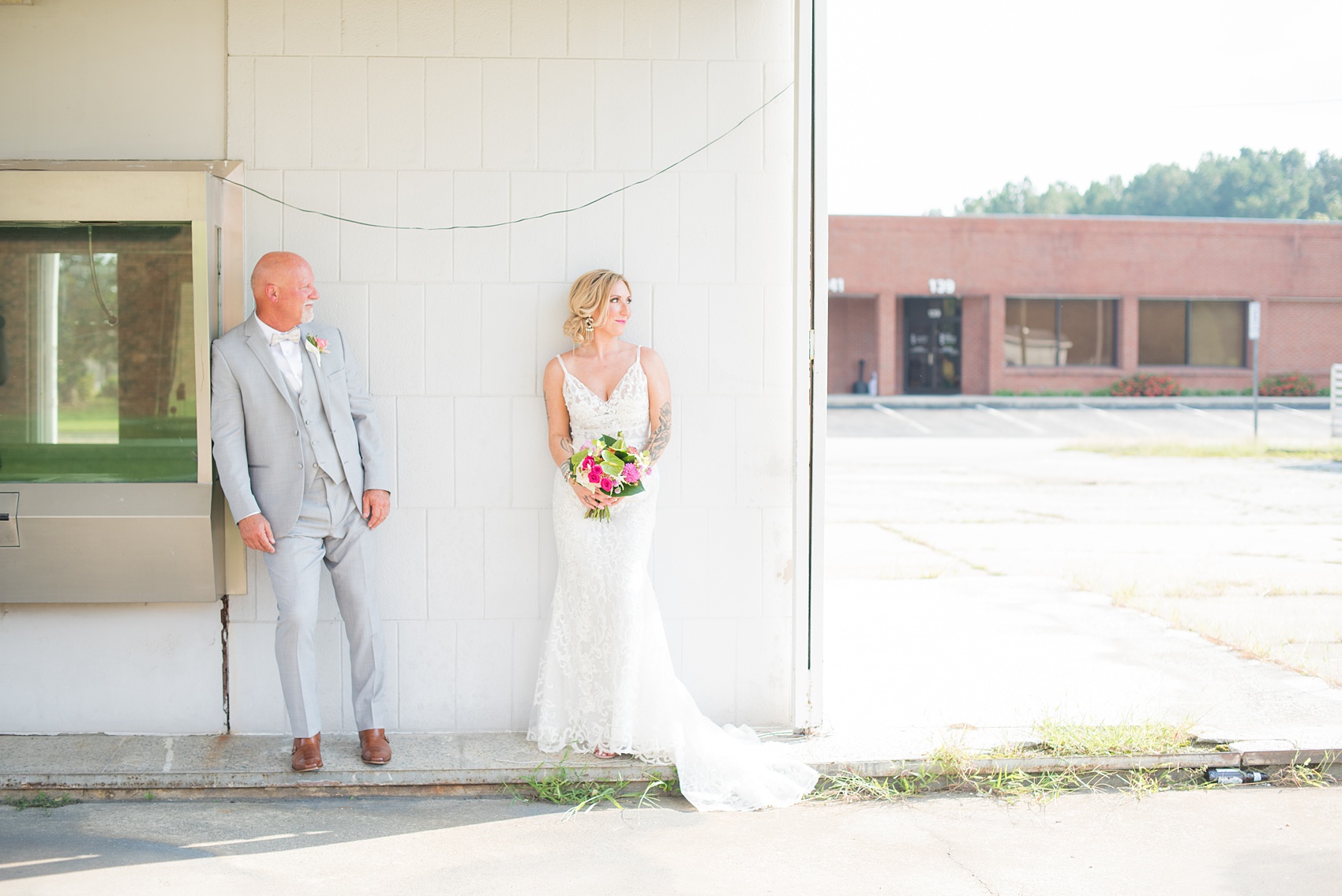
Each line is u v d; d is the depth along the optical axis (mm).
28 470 4133
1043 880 3191
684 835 3516
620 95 4242
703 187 4277
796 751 4070
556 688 4117
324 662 4246
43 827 3520
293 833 3502
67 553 4012
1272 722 4445
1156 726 4270
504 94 4211
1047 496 12500
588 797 3820
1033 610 6805
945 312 28547
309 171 4176
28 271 4109
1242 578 7762
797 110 4156
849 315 28500
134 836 3455
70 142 4125
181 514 4004
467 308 4242
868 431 20812
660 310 4293
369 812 3705
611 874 3217
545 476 4297
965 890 3121
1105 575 7902
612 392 4078
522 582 4309
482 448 4273
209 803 3762
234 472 3744
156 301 4117
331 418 3854
